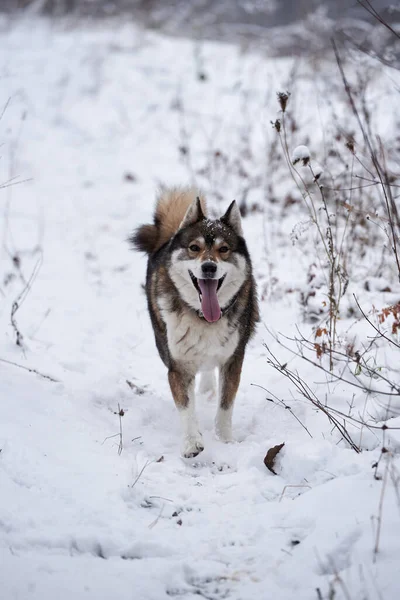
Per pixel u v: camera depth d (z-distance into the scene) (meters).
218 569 3.07
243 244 5.06
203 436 4.82
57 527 3.25
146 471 4.11
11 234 9.04
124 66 15.96
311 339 5.79
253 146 11.44
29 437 4.00
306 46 15.06
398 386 4.57
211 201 9.54
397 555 2.87
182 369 4.86
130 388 5.39
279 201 9.33
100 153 12.34
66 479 3.69
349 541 3.04
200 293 4.73
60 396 4.85
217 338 4.77
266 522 3.39
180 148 10.96
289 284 6.79
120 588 2.87
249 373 5.65
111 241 9.09
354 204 7.22
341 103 11.27
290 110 10.77
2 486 3.45
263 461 4.15
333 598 2.73
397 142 8.63
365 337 5.43
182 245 4.85
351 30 10.39
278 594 2.86
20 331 6.16
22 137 12.54
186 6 21.08
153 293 5.21
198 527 3.47
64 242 8.98
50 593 2.78
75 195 10.70
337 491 3.44
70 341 6.21
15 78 14.91
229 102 13.67
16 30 18.77
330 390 4.85
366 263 6.91
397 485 3.36
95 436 4.39
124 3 20.16
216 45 18.02
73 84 14.92
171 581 2.97
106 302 7.34
